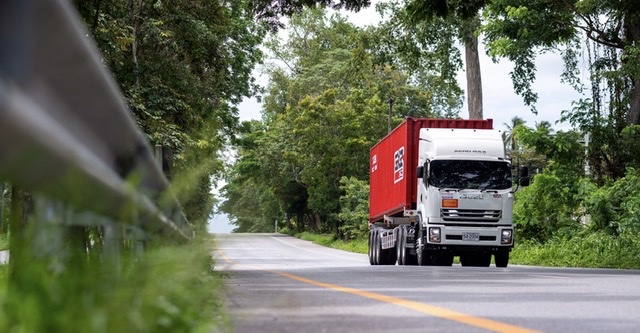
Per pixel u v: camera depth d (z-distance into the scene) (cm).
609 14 9912
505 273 4756
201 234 1620
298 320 1522
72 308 700
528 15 10156
